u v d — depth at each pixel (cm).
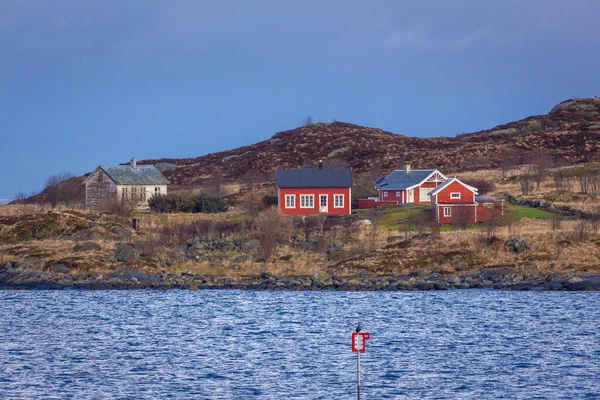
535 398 15950
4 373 18300
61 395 16475
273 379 17650
